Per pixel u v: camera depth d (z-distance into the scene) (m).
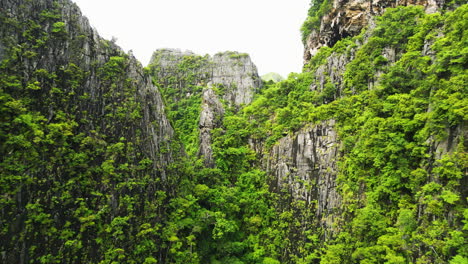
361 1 51.69
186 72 78.19
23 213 25.66
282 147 48.22
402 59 36.22
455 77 25.38
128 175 34.94
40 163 27.70
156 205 37.16
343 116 41.12
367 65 41.53
